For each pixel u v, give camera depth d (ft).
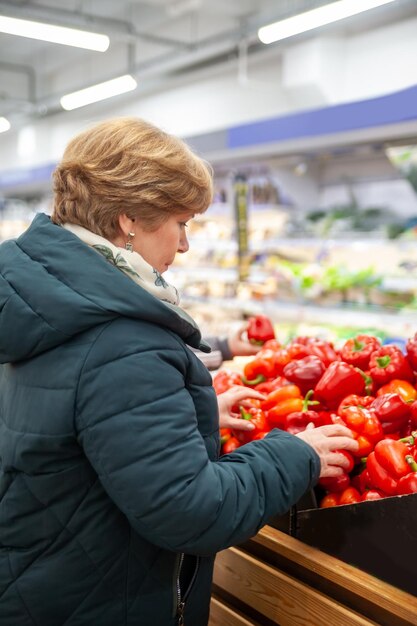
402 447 4.72
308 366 6.01
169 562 4.03
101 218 3.80
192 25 31.50
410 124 12.87
